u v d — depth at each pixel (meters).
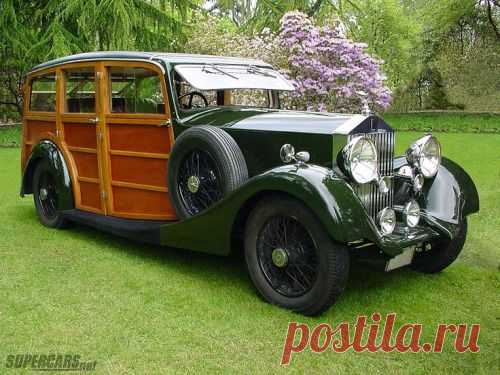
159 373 2.67
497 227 5.34
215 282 3.87
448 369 2.76
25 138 5.65
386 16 19.91
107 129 4.62
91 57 4.67
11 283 3.78
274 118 3.99
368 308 3.49
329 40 9.01
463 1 18.39
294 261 3.34
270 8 14.03
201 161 3.98
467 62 19.47
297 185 3.18
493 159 9.91
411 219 3.60
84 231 5.21
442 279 4.02
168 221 4.35
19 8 13.51
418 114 18.77
